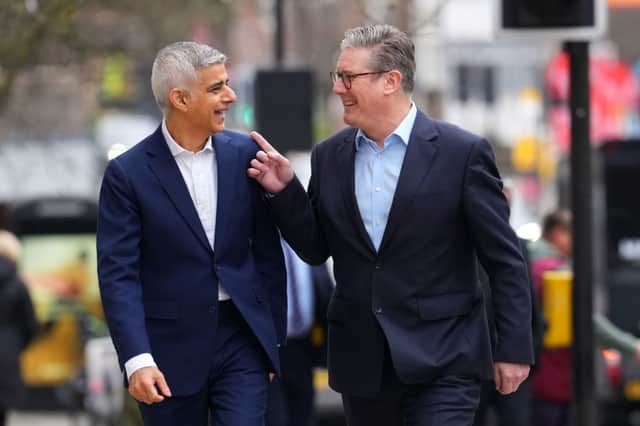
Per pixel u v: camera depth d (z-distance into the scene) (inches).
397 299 309.7
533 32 427.5
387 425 318.3
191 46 299.7
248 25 1924.2
